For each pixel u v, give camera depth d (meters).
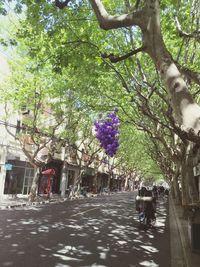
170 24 11.71
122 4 12.49
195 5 11.21
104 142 11.45
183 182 17.45
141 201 16.70
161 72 4.90
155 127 16.59
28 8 10.51
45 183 39.72
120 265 9.06
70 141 34.75
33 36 11.66
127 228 15.91
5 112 27.33
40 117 29.44
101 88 18.55
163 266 9.30
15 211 20.05
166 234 14.91
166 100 10.45
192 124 4.23
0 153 29.69
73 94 26.16
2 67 27.91
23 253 9.48
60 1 7.44
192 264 9.10
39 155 36.19
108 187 62.34
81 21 11.27
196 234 10.73
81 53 10.51
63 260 9.07
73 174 49.97
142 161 71.94
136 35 14.18
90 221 17.39
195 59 13.70
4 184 30.58
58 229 14.00
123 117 19.62
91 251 10.42
